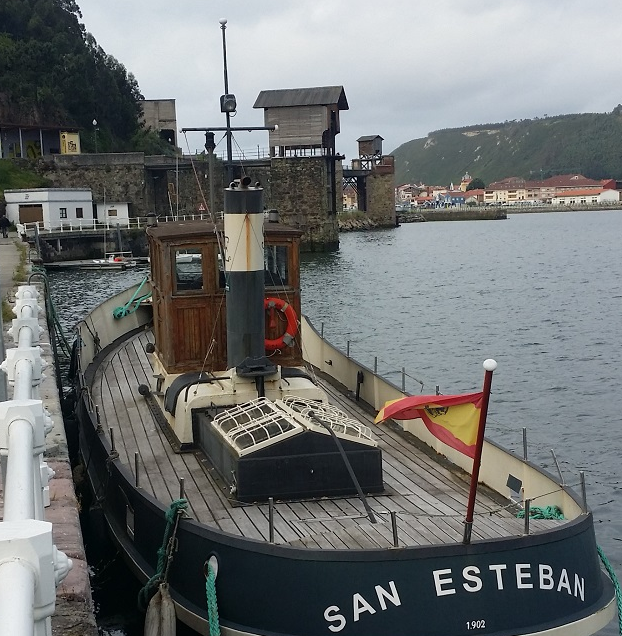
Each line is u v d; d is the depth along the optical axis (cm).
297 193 8925
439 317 4325
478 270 7025
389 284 5841
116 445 1225
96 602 1148
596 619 848
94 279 5722
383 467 1146
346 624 798
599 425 2283
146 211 8538
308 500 993
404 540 854
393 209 14050
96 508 1242
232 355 1171
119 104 10525
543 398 2605
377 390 1434
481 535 865
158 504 966
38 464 623
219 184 8650
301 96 8862
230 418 1079
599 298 5138
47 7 10794
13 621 272
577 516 905
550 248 9944
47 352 1925
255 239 1130
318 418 1034
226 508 968
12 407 569
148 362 1794
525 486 1012
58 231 6931
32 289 1664
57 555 419
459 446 848
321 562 807
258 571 830
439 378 2931
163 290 1262
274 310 1273
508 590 812
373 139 13900
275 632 820
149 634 876
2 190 7644
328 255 8538
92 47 11012
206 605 871
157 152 10606
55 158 8269
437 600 799
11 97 9181
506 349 3459
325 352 1714
